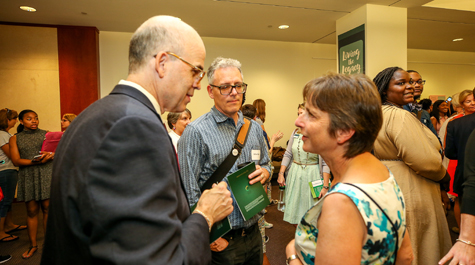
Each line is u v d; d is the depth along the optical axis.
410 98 1.64
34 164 2.72
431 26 5.32
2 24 4.62
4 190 2.97
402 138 1.45
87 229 0.56
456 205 2.74
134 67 0.75
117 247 0.52
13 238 3.09
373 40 4.12
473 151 1.13
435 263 1.49
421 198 1.50
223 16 4.52
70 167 0.59
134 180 0.55
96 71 4.96
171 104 0.79
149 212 0.54
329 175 2.51
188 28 0.79
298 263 0.78
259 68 6.09
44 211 2.84
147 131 0.59
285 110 6.27
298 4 4.05
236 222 1.31
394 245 0.66
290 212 2.67
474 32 5.75
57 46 4.82
